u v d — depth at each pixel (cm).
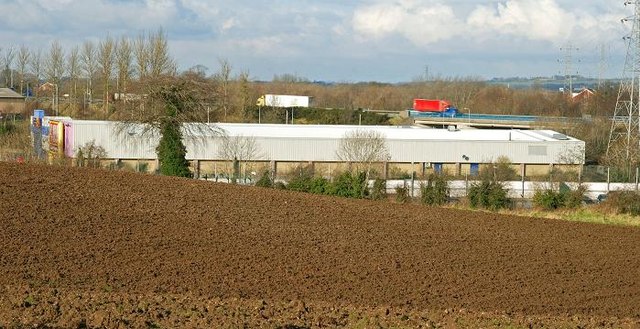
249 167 5478
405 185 4438
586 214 4081
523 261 2583
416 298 2041
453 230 3056
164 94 4744
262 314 1717
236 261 2341
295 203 3369
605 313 1977
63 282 1998
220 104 6494
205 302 1830
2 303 1709
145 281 2062
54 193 3058
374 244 2691
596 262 2631
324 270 2298
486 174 4644
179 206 3056
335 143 5747
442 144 5888
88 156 5109
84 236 2497
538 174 5834
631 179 5012
